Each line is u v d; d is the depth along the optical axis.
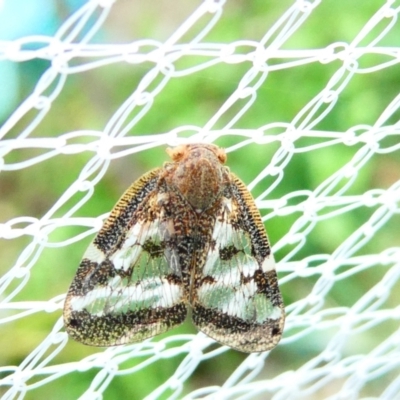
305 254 0.07
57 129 0.07
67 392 0.07
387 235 0.07
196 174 0.05
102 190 0.07
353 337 0.07
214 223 0.06
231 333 0.06
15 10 0.06
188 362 0.06
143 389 0.07
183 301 0.05
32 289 0.07
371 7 0.07
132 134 0.07
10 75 0.07
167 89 0.07
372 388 0.07
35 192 0.07
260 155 0.07
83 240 0.07
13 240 0.07
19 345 0.07
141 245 0.05
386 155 0.07
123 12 0.08
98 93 0.08
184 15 0.08
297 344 0.07
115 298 0.05
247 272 0.06
